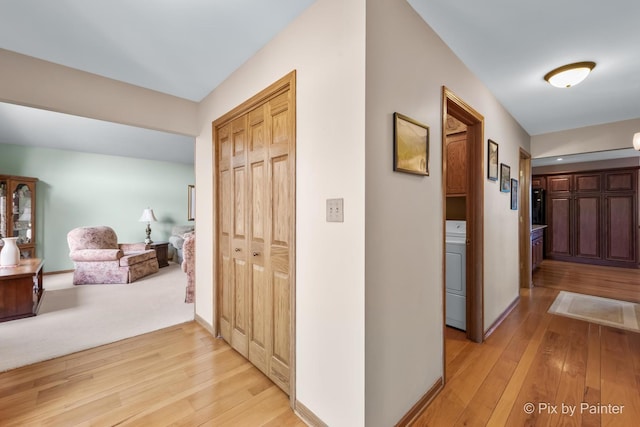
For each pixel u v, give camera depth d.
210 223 2.63
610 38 1.80
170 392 1.77
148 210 5.73
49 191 4.98
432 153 1.71
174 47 1.92
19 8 1.53
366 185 1.23
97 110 2.28
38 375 1.96
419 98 1.59
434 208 1.73
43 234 4.92
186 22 1.66
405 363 1.50
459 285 2.63
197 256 2.87
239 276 2.23
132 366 2.07
